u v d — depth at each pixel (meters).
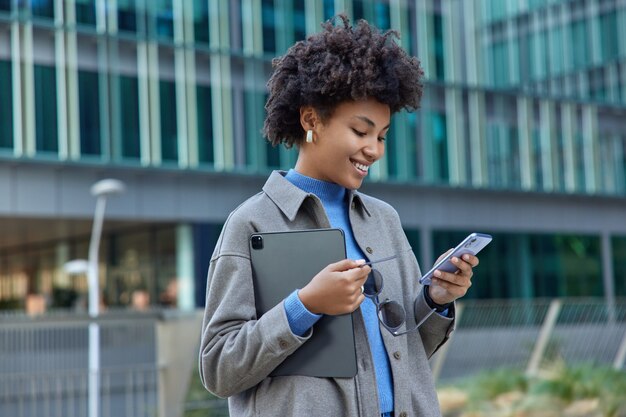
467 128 29.58
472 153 29.56
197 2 25.12
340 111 2.31
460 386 10.71
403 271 2.51
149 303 27.03
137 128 24.05
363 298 2.19
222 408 8.42
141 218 24.38
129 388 8.42
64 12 23.27
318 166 2.39
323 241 2.27
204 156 24.91
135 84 24.11
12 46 22.67
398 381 2.29
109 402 8.34
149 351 9.09
